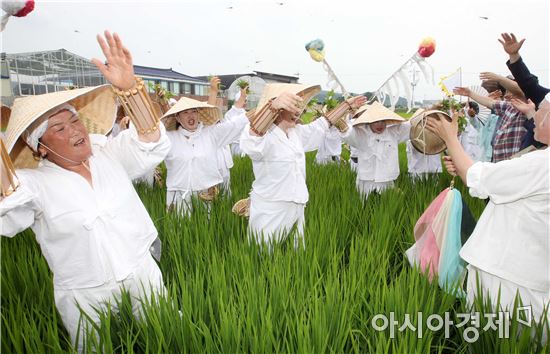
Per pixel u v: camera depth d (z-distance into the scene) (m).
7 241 4.09
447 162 3.08
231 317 2.50
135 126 2.59
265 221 4.30
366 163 6.57
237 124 5.73
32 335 2.44
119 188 2.64
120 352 2.59
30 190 2.21
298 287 2.96
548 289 2.36
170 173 5.49
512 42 4.15
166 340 2.48
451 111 5.66
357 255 3.66
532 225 2.28
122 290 2.59
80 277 2.50
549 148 2.23
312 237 3.91
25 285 3.19
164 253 3.92
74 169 2.53
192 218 4.67
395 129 6.61
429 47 4.39
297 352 2.26
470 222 3.25
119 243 2.57
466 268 3.04
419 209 5.17
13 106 2.36
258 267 3.53
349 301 2.84
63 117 2.33
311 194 5.92
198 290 2.89
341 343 2.44
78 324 2.45
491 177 2.36
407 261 3.79
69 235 2.42
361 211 5.12
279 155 4.16
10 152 2.33
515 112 5.38
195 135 5.45
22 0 2.10
